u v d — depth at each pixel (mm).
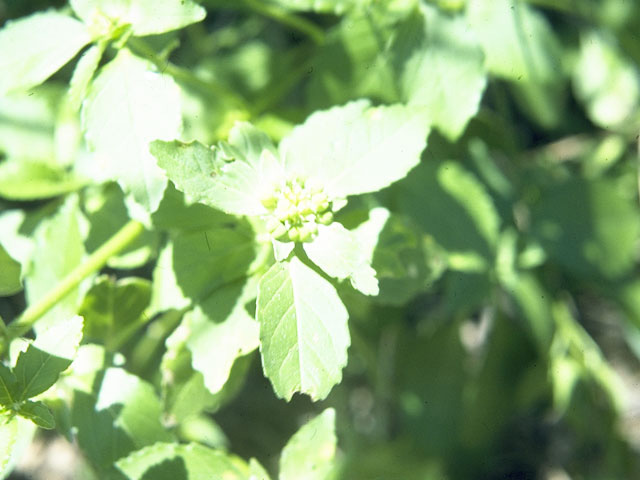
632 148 572
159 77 370
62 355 357
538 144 588
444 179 484
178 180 351
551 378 530
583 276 522
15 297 554
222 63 495
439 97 437
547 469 580
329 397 545
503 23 478
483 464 539
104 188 448
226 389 408
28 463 550
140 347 474
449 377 536
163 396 397
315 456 395
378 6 441
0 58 382
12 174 452
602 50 562
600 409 542
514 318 534
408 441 532
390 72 441
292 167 367
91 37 381
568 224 523
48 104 486
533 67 497
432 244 479
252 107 480
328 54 443
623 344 599
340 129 369
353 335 531
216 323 384
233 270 388
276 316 345
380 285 417
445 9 441
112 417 395
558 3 519
